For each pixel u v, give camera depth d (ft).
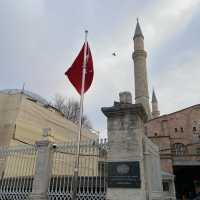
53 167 33.30
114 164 27.53
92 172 29.84
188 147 141.90
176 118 150.92
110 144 28.68
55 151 33.42
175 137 146.41
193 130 145.59
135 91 161.68
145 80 161.38
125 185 26.16
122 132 28.78
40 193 30.45
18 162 36.19
